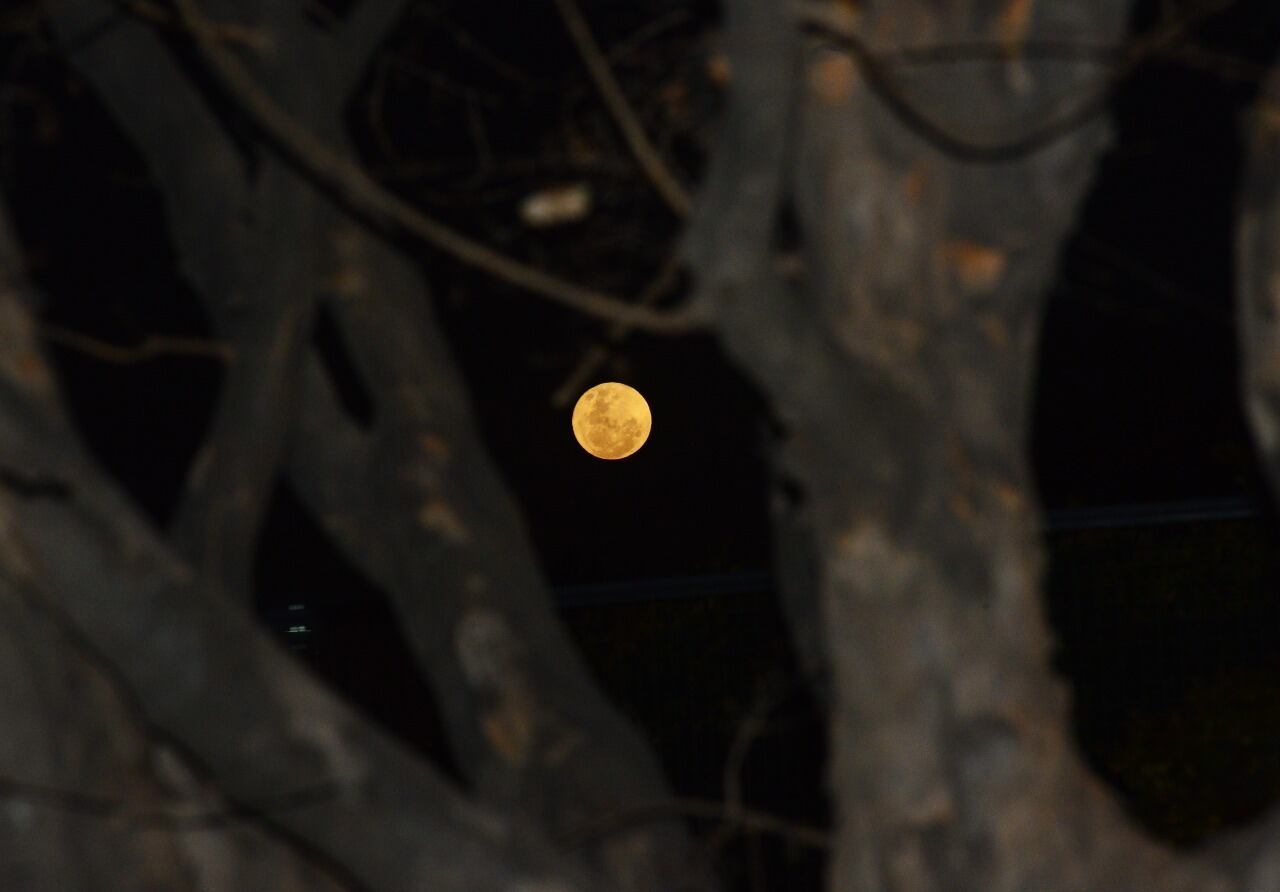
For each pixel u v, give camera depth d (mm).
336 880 5996
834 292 5754
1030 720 5738
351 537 7445
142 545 5059
